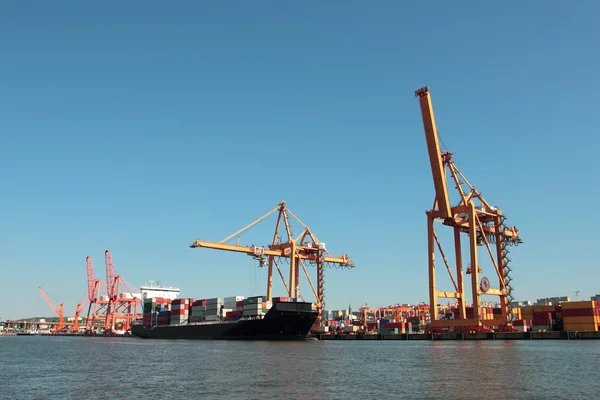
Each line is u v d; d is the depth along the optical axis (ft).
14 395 102.53
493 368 137.59
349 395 97.66
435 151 267.39
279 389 104.94
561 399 92.32
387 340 342.64
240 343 268.00
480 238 286.66
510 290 280.72
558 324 296.51
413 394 98.32
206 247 307.17
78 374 137.08
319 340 336.49
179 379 121.70
